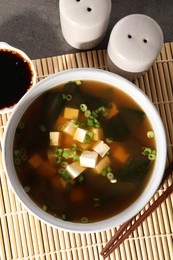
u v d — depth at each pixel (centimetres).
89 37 60
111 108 56
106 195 56
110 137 56
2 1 66
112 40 57
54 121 56
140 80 63
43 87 54
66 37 63
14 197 61
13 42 66
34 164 55
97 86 56
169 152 62
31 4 66
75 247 61
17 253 61
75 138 56
